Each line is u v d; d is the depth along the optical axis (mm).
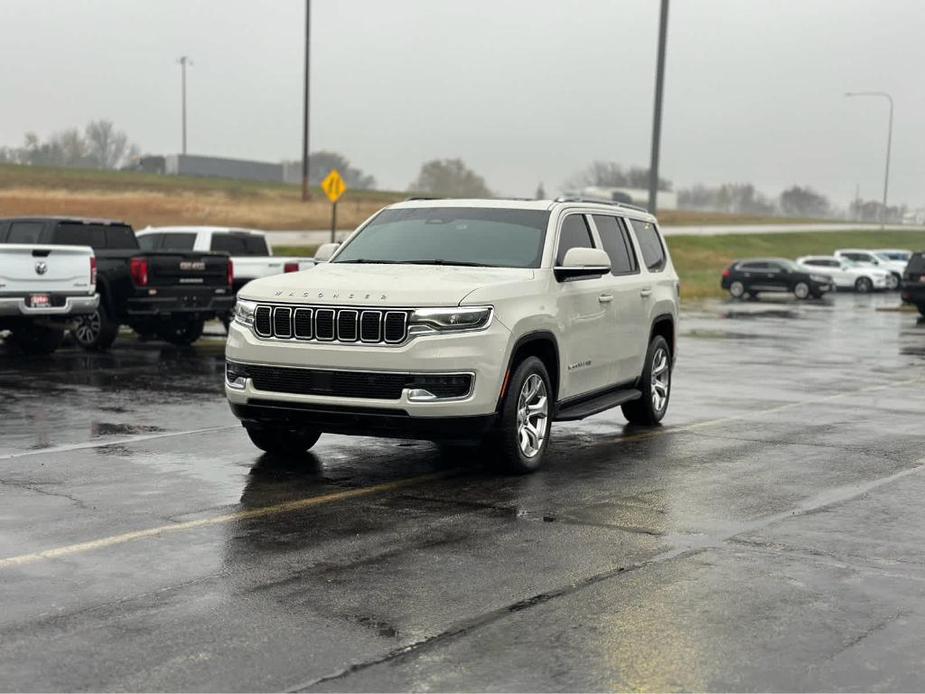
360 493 7816
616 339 10117
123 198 69500
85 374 14461
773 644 4887
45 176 82125
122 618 5125
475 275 8492
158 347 18453
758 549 6461
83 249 15664
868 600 5531
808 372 16500
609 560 6188
